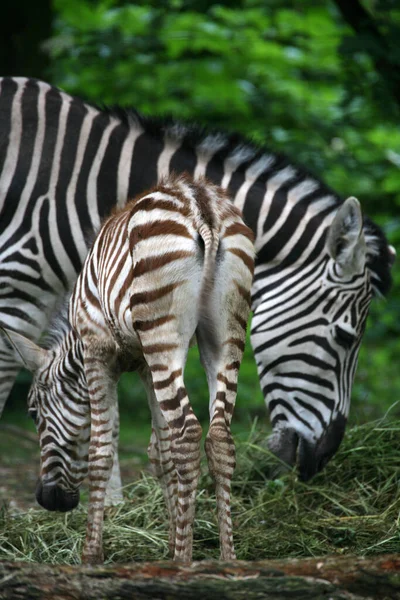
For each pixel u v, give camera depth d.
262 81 21.55
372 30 14.34
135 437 16.16
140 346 7.21
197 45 20.52
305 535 8.32
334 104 20.94
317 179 10.03
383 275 9.76
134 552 8.05
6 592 5.48
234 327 6.80
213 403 6.83
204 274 6.52
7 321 9.52
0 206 9.65
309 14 20.72
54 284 9.74
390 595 5.40
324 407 9.36
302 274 9.51
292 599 5.39
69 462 8.37
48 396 8.42
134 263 6.81
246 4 21.56
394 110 15.47
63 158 9.78
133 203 7.69
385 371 19.19
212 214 6.68
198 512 9.10
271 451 9.55
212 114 21.83
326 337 9.34
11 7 19.52
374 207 23.58
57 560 7.95
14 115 9.86
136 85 20.81
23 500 11.34
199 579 5.49
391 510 8.69
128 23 20.16
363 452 9.96
